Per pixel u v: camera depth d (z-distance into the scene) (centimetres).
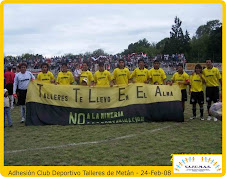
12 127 812
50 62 4322
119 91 900
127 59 4428
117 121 872
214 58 6341
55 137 693
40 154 568
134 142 646
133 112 885
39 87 864
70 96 878
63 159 540
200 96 908
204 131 747
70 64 3912
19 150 592
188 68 3891
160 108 889
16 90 931
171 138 679
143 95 901
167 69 4028
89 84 920
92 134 723
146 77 976
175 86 915
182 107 937
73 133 735
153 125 830
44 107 859
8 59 4166
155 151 582
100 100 887
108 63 4016
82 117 866
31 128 795
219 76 906
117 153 571
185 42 7119
